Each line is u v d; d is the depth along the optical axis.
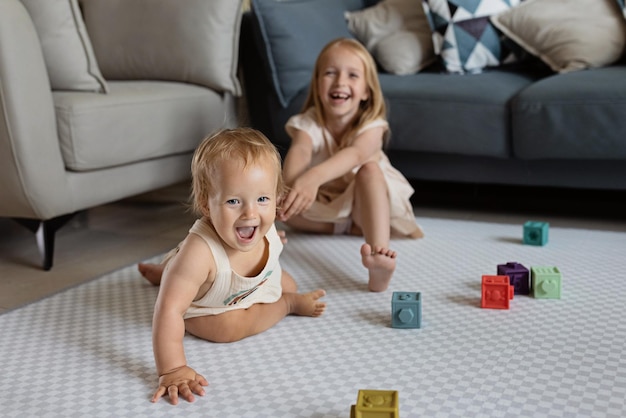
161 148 2.20
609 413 1.08
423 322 1.48
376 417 1.00
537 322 1.46
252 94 2.65
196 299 1.38
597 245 2.01
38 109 1.83
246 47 2.61
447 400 1.14
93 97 2.01
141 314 1.57
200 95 2.37
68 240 2.23
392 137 2.37
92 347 1.39
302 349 1.36
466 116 2.27
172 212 2.56
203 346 1.39
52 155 1.87
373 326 1.47
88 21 2.59
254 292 1.42
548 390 1.16
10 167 1.82
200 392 1.18
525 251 1.97
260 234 1.31
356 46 2.10
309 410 1.12
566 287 1.67
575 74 2.28
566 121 2.13
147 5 2.51
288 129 2.18
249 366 1.29
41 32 2.03
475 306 1.56
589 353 1.30
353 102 2.09
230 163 1.27
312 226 2.19
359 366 1.28
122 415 1.12
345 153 1.99
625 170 2.16
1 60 1.75
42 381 1.25
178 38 2.45
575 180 2.23
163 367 1.22
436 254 1.96
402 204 2.03
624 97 2.07
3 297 1.74
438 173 2.40
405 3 2.81
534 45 2.56
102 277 1.83
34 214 1.88
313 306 1.52
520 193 2.63
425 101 2.31
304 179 1.90
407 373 1.24
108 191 2.05
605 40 2.43
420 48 2.71
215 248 1.32
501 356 1.30
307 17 2.58
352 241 2.12
